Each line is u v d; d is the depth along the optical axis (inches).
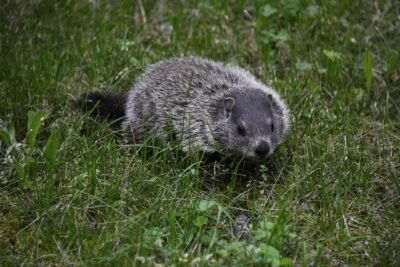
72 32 539.2
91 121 450.9
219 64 474.3
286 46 539.8
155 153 399.9
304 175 400.5
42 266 334.6
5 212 376.8
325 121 457.1
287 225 354.6
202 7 572.4
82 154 405.7
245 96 424.8
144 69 506.9
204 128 425.4
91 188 377.7
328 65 504.1
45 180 389.1
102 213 365.4
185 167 415.2
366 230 369.4
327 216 373.7
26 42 517.0
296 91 481.4
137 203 372.5
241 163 426.3
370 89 496.1
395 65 504.1
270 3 576.4
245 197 399.9
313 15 557.6
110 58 514.3
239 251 332.2
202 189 410.0
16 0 536.7
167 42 549.6
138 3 582.2
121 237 342.6
